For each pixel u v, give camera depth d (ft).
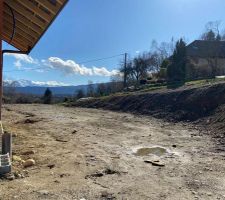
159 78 141.90
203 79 110.83
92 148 36.17
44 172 25.22
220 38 173.27
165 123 63.10
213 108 63.41
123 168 28.02
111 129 53.21
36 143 36.81
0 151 27.76
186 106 70.64
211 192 22.54
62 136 43.65
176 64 125.90
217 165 30.01
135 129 53.83
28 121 58.80
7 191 20.53
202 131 51.70
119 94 114.32
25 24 33.60
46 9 29.66
